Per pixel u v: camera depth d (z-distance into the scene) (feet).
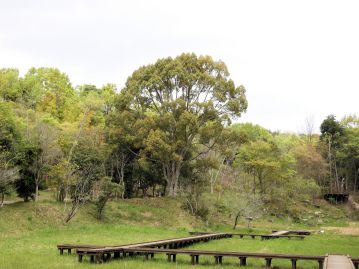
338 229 176.96
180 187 179.11
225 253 70.49
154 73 178.29
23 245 85.66
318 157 249.75
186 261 73.97
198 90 180.65
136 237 111.55
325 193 243.19
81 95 285.84
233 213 173.58
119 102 182.19
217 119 179.42
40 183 135.13
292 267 68.49
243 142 182.19
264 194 214.48
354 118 284.00
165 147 165.68
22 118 171.01
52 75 260.21
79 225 126.93
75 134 171.83
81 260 68.08
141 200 174.09
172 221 159.02
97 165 139.23
